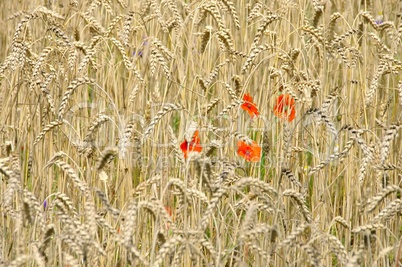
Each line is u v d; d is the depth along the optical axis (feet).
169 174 18.17
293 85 19.58
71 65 18.49
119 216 13.48
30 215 12.92
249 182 12.78
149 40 21.21
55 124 15.96
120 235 13.29
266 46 17.95
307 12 28.58
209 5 19.69
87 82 15.79
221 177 15.55
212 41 23.56
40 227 14.06
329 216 18.28
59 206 13.70
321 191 18.21
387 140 13.91
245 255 15.65
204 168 13.46
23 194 12.67
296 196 14.35
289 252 16.03
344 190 18.76
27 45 18.79
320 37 19.34
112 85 21.08
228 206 17.04
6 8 30.86
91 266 14.40
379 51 21.03
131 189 16.43
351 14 24.82
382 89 22.22
